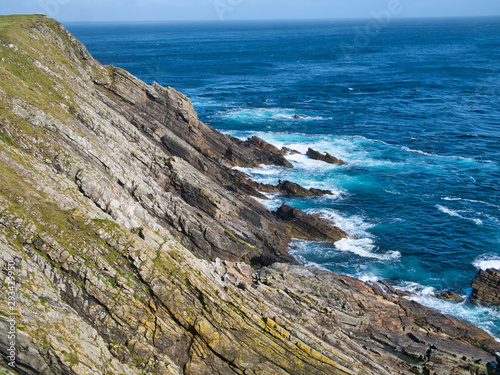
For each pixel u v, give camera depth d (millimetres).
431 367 24531
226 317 20719
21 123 26000
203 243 32781
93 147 29453
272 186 50750
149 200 31625
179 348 20344
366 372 21906
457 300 33219
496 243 41719
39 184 22359
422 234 42812
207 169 48812
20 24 42656
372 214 46625
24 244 19578
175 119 51719
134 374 18656
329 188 52688
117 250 21078
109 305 19672
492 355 26641
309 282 29016
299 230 41625
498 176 57625
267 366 20766
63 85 37219
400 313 29984
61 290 19312
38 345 16141
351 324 26156
